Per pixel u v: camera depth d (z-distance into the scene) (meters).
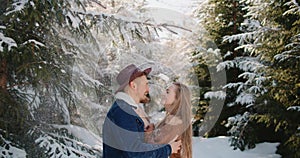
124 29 3.13
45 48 3.14
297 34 4.77
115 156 1.67
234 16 7.23
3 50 2.83
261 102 5.49
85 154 3.38
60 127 3.47
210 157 5.80
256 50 5.37
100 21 3.25
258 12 5.43
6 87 3.10
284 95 4.91
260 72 5.62
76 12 3.29
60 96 3.33
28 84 3.22
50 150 3.29
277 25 5.27
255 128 6.33
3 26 2.90
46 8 2.93
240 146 6.32
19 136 3.30
